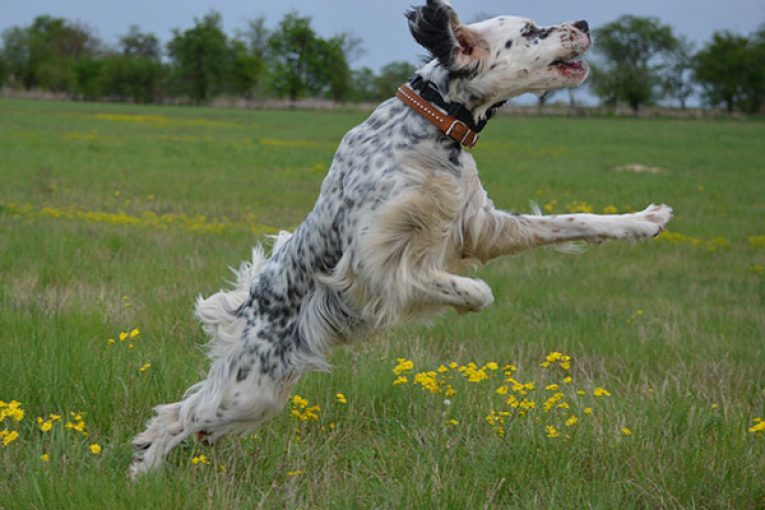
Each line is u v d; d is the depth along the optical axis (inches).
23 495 164.1
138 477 176.1
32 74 4493.1
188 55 3779.5
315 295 194.7
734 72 3855.8
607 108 3641.7
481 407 219.9
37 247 405.4
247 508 166.2
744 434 198.5
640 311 344.2
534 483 180.9
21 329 265.6
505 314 334.6
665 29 4343.0
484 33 185.5
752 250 545.3
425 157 182.5
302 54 4168.3
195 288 342.6
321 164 994.7
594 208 699.4
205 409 196.1
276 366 195.2
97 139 1278.3
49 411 212.2
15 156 927.0
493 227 193.5
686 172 1068.5
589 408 212.4
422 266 183.8
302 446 200.1
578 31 186.7
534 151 1365.7
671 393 232.4
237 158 1047.6
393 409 224.2
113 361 235.0
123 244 428.8
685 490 177.6
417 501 167.0
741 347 299.3
